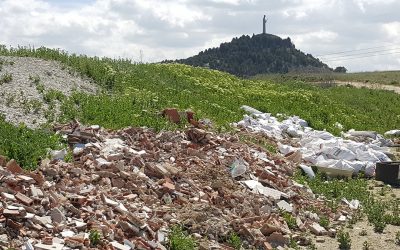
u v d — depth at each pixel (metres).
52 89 16.61
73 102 16.02
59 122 14.02
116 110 15.87
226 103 21.50
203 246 8.93
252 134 17.25
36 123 13.64
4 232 7.71
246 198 11.27
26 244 7.50
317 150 16.83
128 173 10.80
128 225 8.75
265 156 14.80
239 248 9.40
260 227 10.19
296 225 10.91
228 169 12.70
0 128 12.24
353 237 10.67
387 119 27.86
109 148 12.09
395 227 11.40
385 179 15.38
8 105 14.42
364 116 27.38
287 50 118.50
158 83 21.97
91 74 19.86
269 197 11.73
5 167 9.59
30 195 8.77
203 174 11.98
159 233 8.93
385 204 13.05
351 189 13.84
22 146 10.94
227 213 10.43
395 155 19.03
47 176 9.97
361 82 51.41
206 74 28.22
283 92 27.81
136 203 9.92
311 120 22.05
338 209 12.21
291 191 12.41
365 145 17.98
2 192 8.52
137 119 15.09
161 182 10.96
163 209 9.94
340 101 31.12
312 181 14.18
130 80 20.95
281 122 20.48
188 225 9.63
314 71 98.38
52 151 11.36
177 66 28.38
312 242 10.27
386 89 44.38
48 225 8.12
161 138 13.66
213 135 15.01
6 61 18.55
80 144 12.24
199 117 17.34
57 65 19.83
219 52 113.25
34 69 18.42
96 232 8.08
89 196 9.41
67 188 9.54
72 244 7.72
